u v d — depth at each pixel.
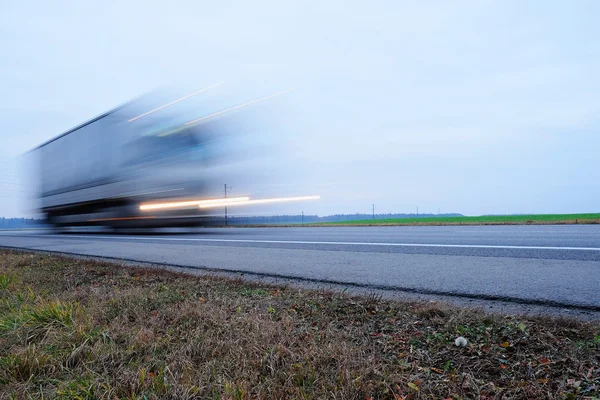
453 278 4.29
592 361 2.00
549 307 3.17
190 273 5.22
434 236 9.05
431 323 2.74
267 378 2.01
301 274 4.92
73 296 3.79
